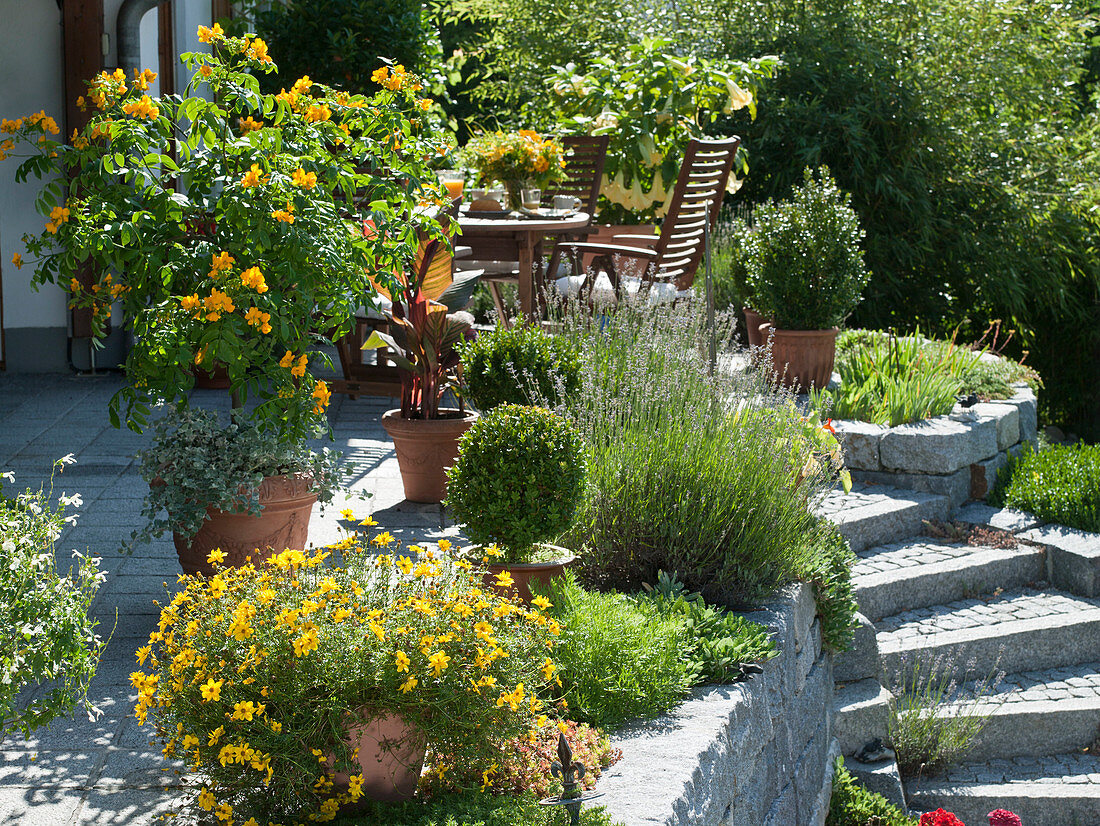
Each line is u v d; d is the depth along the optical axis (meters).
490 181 7.95
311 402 4.12
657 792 2.90
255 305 3.96
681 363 5.08
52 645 2.85
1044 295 14.58
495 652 2.69
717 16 14.20
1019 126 14.21
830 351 8.00
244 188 3.94
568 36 14.77
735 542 4.56
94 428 7.03
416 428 5.52
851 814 4.99
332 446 6.88
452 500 3.97
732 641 3.90
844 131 12.80
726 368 5.25
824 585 5.18
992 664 6.26
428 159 5.70
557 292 7.07
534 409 3.97
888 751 5.49
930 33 13.76
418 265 5.46
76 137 4.17
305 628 2.54
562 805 2.69
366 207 4.69
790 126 13.07
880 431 7.57
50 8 8.31
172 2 9.17
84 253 4.05
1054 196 13.70
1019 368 9.18
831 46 13.33
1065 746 5.97
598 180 9.30
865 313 13.32
